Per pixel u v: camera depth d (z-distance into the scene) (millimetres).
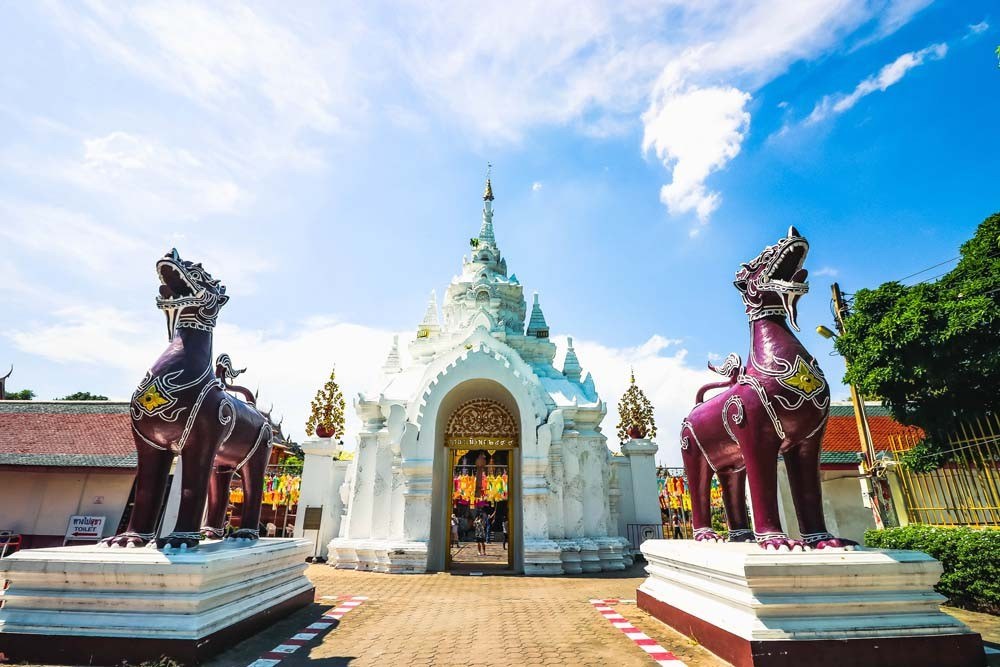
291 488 20172
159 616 6473
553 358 21219
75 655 6258
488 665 6652
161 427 7723
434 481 16797
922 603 6398
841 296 16578
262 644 7523
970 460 11656
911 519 13227
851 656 5957
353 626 8727
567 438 17469
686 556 7949
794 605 6188
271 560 8742
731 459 8852
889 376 12586
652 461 21625
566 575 15344
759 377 7766
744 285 8469
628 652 7133
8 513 19453
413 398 17469
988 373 11250
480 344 17312
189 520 7594
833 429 20719
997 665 6375
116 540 7328
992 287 11484
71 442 20203
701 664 6582
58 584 6688
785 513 18188
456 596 11594
